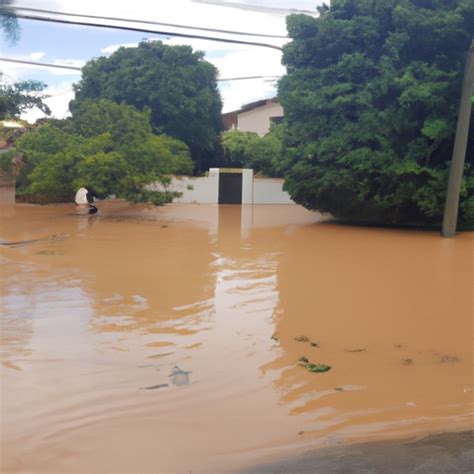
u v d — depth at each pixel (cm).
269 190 2877
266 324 757
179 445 439
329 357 636
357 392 544
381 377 580
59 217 2034
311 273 1088
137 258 1229
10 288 940
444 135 1641
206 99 3123
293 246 1436
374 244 1475
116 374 579
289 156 1892
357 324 759
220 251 1344
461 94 1580
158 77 3009
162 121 3084
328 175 1770
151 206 2525
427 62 1703
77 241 1459
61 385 548
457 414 501
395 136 1706
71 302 854
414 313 812
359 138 1725
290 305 852
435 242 1512
